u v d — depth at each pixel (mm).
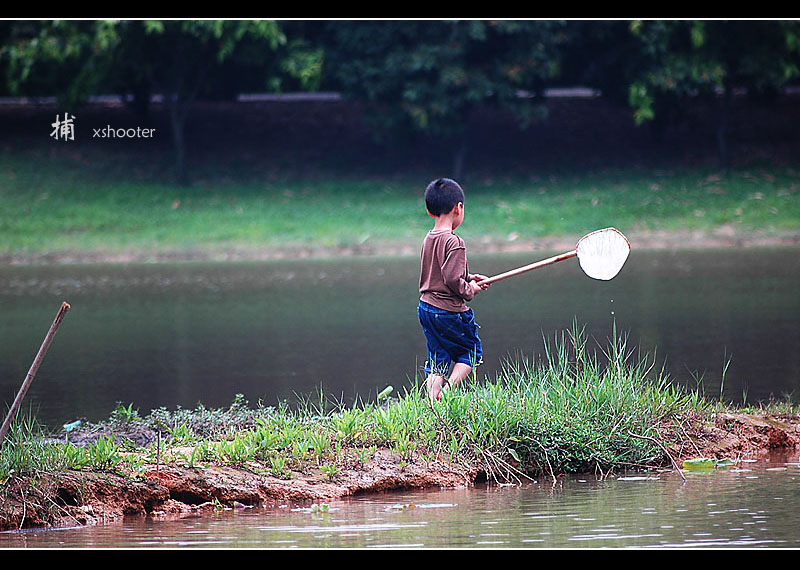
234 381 38438
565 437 25547
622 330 47094
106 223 95750
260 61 109000
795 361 39125
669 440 26766
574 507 21797
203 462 23797
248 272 79125
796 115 123750
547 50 110312
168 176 108812
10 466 21984
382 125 112438
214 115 124125
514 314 53625
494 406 26000
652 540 19172
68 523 21281
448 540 19469
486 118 125938
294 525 20875
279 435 25188
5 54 105312
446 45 106500
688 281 66250
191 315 57531
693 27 107188
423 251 27156
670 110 120688
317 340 47938
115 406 34156
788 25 108625
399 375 38688
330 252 90375
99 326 54031
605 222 95688
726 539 19172
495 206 100625
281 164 113625
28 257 88688
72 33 101000
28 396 36281
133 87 116875
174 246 91250
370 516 21453
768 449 27641
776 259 77625
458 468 24625
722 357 40062
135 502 22266
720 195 101750
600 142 119750
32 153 110125
